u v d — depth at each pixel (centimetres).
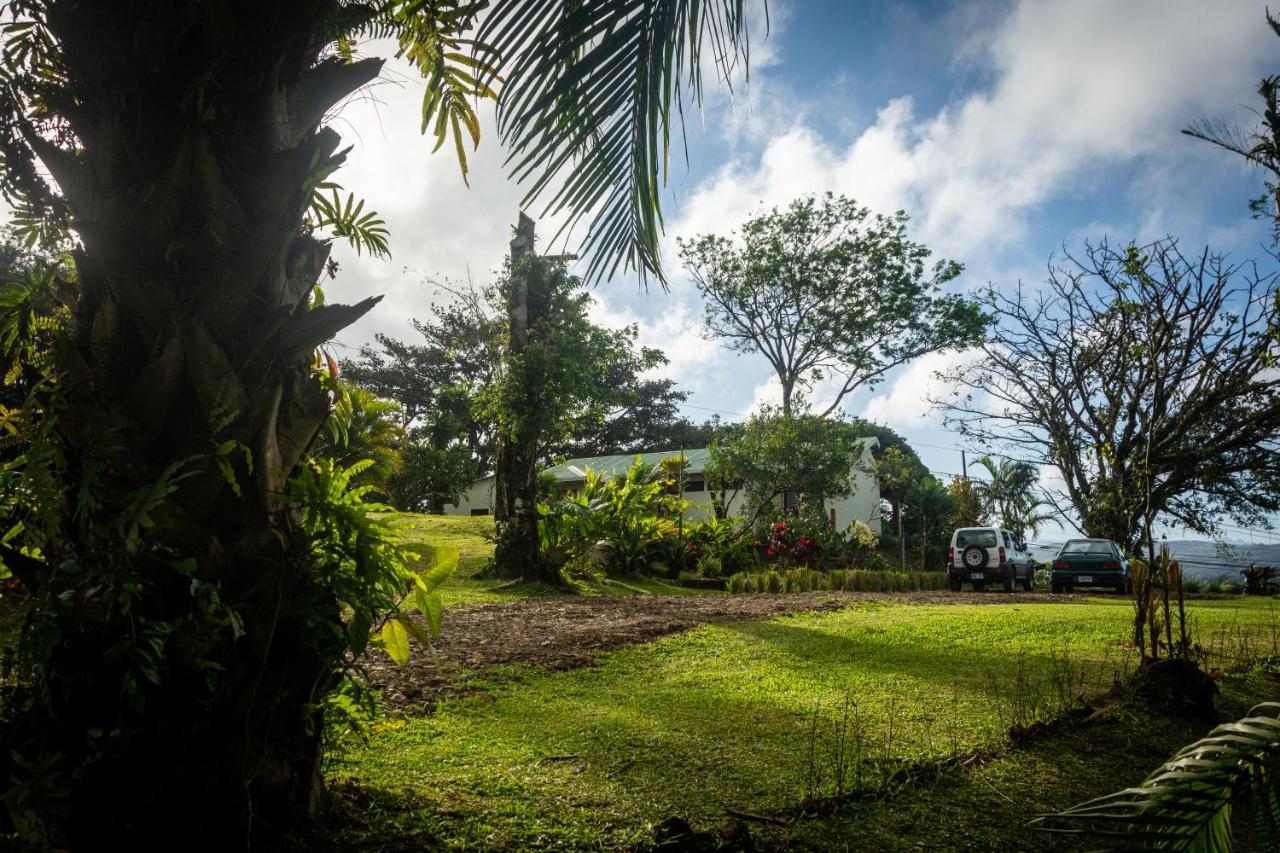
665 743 467
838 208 3528
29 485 229
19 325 261
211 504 237
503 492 1587
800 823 350
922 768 421
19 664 223
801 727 510
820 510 2722
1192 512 2384
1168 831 181
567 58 303
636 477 2306
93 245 227
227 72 241
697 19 313
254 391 244
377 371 4838
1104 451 1039
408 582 297
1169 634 701
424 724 494
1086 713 555
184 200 237
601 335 1623
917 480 4338
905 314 3469
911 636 933
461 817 331
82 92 245
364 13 278
